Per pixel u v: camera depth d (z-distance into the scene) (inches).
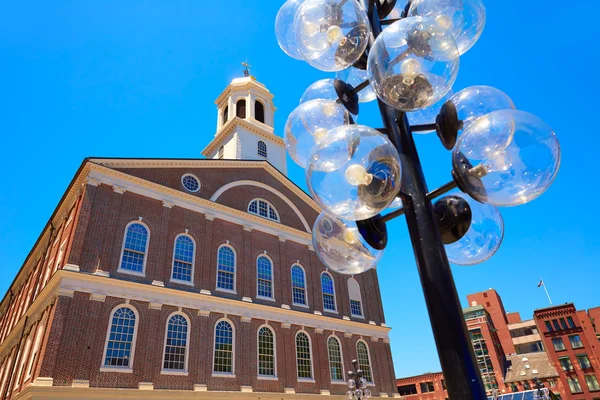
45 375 628.1
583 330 2212.1
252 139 1441.9
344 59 118.0
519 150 90.0
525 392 1550.2
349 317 1197.7
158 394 723.4
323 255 132.0
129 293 775.7
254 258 1049.5
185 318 838.5
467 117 114.1
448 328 83.4
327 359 1054.4
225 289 944.3
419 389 2491.4
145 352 746.8
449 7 107.2
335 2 114.3
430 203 100.3
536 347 3043.8
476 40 110.4
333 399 995.3
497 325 3218.5
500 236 127.1
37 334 735.1
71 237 759.1
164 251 876.6
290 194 1274.6
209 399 782.5
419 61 93.0
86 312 709.3
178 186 991.0
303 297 1118.4
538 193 92.4
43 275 915.4
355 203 92.4
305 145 137.8
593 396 2038.6
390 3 133.0
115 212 834.2
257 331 947.3
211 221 997.2
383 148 90.8
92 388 655.1
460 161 94.0
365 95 144.3
